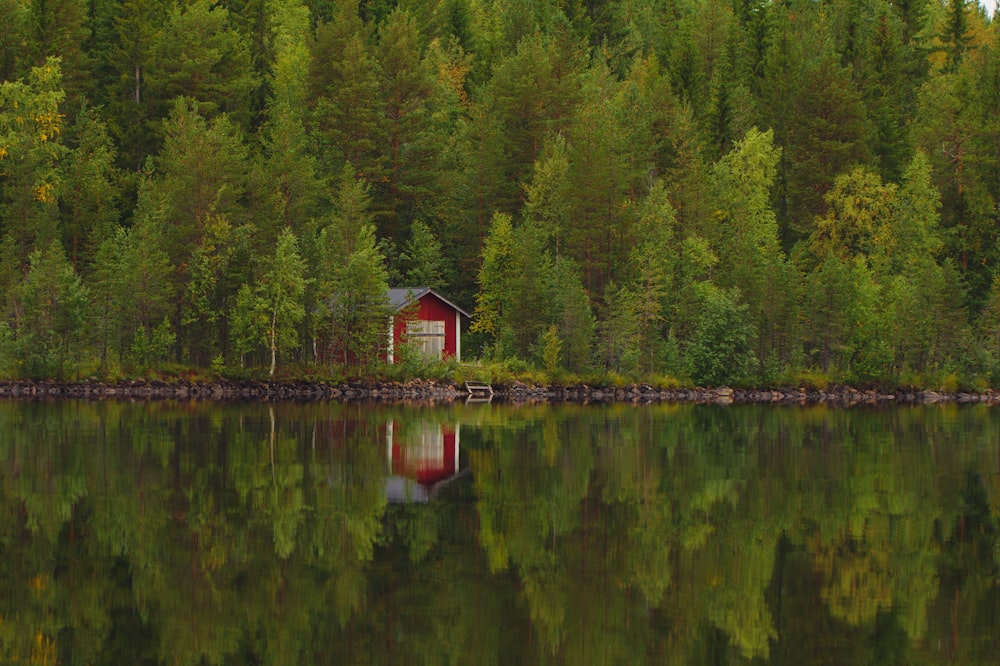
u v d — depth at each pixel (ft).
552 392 387.14
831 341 429.38
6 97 434.30
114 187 465.47
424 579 117.50
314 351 386.11
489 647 97.14
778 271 428.56
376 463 193.06
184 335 386.11
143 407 301.63
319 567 121.19
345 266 395.75
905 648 97.76
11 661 92.89
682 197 479.82
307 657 94.27
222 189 397.80
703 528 143.23
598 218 449.06
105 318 370.94
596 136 453.17
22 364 358.02
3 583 114.52
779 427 272.92
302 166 461.37
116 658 93.81
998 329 445.37
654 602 110.83
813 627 103.96
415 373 382.42
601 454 210.18
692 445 226.79
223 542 131.44
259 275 376.68
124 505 151.64
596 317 442.91
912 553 131.44
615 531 140.56
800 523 147.33
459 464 193.57
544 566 123.13
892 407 365.40
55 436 222.48
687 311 423.23
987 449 226.17
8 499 154.81
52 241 406.62
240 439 223.10
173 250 394.11
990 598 113.50
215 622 103.19
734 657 95.20
